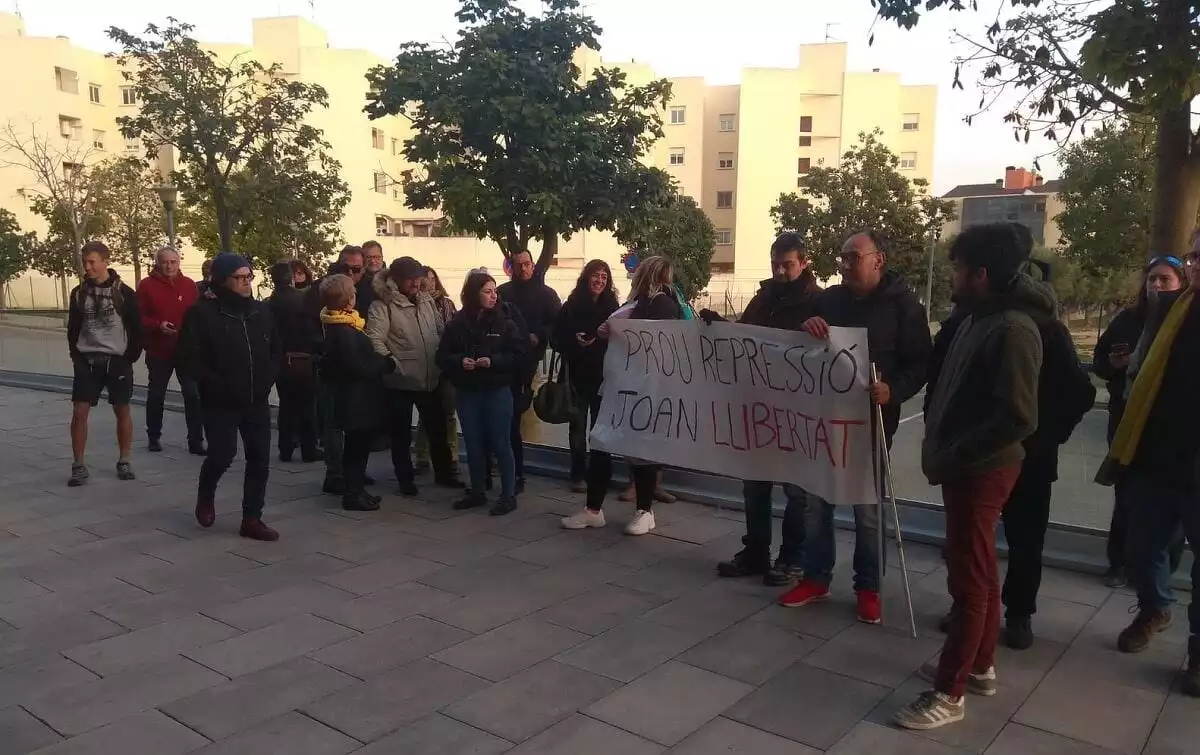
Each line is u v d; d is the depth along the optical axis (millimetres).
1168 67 5641
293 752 3004
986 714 3326
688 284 32125
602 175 8781
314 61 43125
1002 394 3018
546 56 8414
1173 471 3607
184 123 18156
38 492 6617
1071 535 5023
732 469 4832
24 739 3072
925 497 5961
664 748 3057
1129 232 19797
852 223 27078
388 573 4895
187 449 8234
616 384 5484
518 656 3812
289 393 7645
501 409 6062
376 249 7727
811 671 3695
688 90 53125
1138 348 4059
